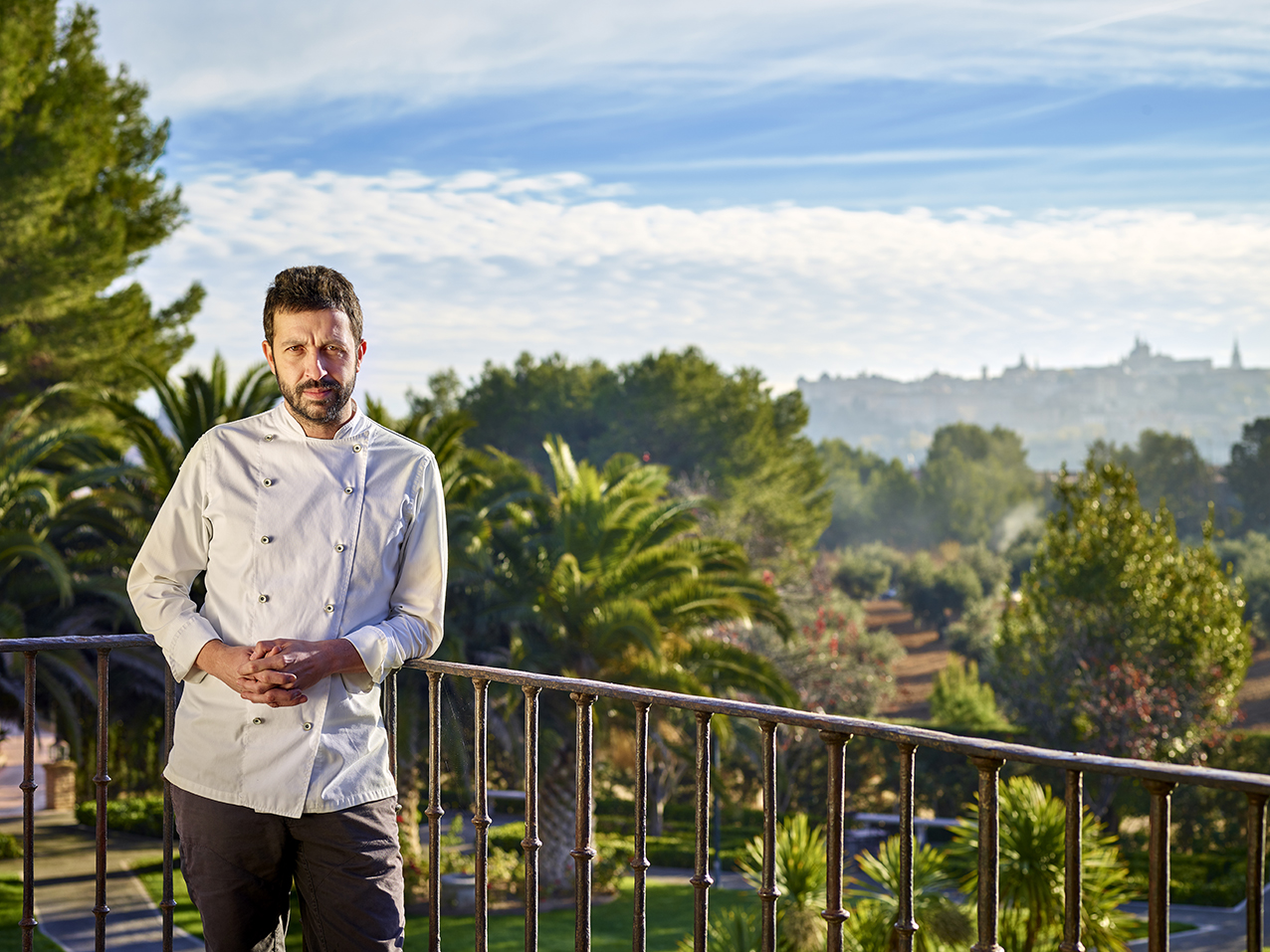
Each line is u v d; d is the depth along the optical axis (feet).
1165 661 78.54
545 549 51.78
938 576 232.73
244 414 47.91
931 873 25.05
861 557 263.08
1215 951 60.75
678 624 51.19
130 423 46.78
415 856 52.01
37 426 61.46
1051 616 81.10
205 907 7.68
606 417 146.72
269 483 7.73
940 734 6.70
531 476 55.93
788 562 125.90
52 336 61.57
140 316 68.90
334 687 7.67
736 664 52.16
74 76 66.18
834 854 7.32
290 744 7.51
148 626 7.80
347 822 7.63
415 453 8.18
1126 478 80.89
